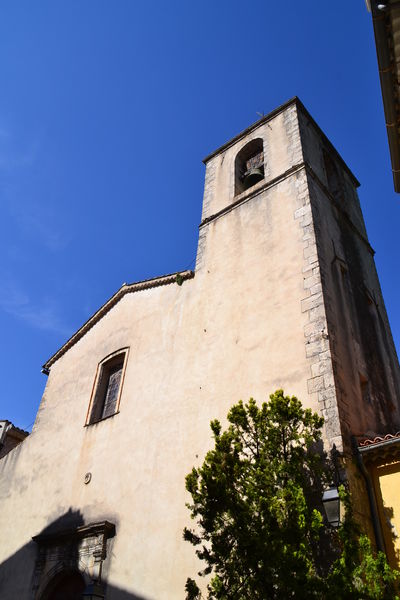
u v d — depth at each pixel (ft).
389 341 42.50
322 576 23.20
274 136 49.62
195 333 40.55
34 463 48.75
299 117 49.01
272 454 24.57
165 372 40.73
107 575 33.50
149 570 31.30
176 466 34.30
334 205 44.88
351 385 30.94
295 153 45.34
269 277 37.81
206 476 23.68
